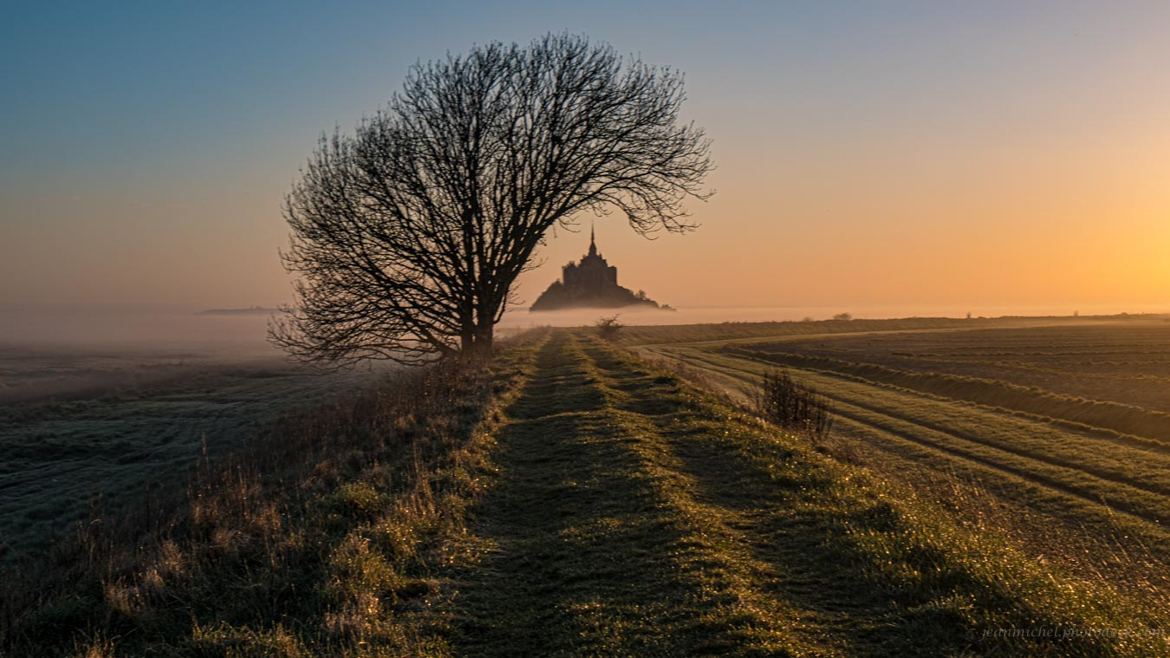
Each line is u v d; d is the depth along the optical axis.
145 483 19.23
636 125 32.44
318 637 6.47
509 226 32.72
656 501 10.05
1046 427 25.66
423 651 6.17
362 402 23.25
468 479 11.75
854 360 58.06
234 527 9.73
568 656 6.02
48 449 25.03
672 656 5.87
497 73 31.23
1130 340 85.56
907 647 5.89
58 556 11.18
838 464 12.70
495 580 7.81
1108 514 14.70
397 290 31.16
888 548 7.75
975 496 15.62
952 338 96.19
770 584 7.24
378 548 8.38
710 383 30.31
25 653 6.70
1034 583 6.79
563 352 44.88
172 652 6.39
